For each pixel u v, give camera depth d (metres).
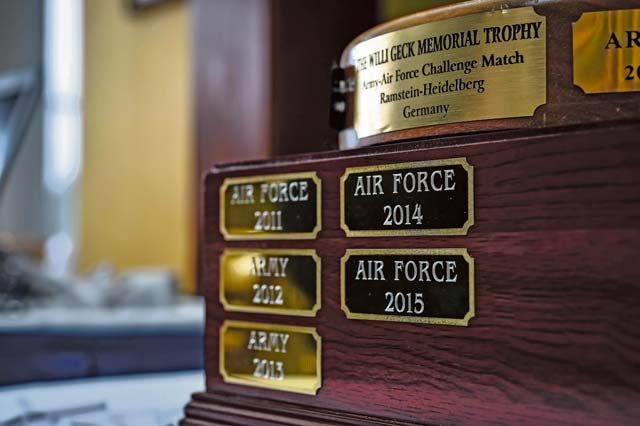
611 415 0.40
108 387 0.74
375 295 0.48
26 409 0.61
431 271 0.46
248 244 0.55
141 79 2.24
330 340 0.51
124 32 2.30
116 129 2.35
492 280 0.43
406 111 0.48
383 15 1.46
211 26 1.57
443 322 0.45
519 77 0.44
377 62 0.49
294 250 0.53
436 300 0.46
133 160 2.28
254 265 0.55
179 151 2.09
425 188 0.46
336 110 0.54
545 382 0.42
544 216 0.42
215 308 0.57
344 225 0.50
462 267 0.45
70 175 2.58
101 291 1.18
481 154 0.44
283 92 1.40
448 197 0.45
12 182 2.51
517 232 0.43
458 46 0.45
